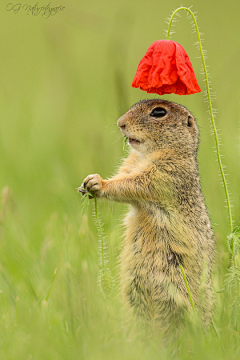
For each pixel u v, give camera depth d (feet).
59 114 63.87
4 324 28.71
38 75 79.36
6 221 41.73
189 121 33.76
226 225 41.96
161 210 32.01
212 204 45.06
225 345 27.50
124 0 97.09
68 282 32.45
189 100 63.31
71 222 43.86
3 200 39.17
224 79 66.49
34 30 90.48
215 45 82.89
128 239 32.96
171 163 32.19
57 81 68.03
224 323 30.99
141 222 32.35
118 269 35.17
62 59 69.05
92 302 32.22
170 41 29.12
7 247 38.17
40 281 35.14
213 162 51.42
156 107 32.68
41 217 47.29
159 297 31.50
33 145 56.59
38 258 38.40
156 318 31.50
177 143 32.65
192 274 31.48
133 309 32.14
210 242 32.99
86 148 53.52
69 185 48.42
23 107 65.05
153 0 97.35
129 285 32.55
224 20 90.94
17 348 25.14
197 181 33.12
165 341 30.83
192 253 31.58
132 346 28.17
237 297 29.14
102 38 84.48
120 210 43.96
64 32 71.26
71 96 65.41
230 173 49.14
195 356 25.44
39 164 53.98
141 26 86.48
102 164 50.44
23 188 51.70
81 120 60.08
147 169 32.04
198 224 32.30
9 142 57.26
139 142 33.24
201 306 28.81
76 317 30.60
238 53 67.21
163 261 31.60
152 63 29.35
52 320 28.35
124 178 31.68
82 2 93.66
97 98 63.62
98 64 75.82
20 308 31.01
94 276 34.76
